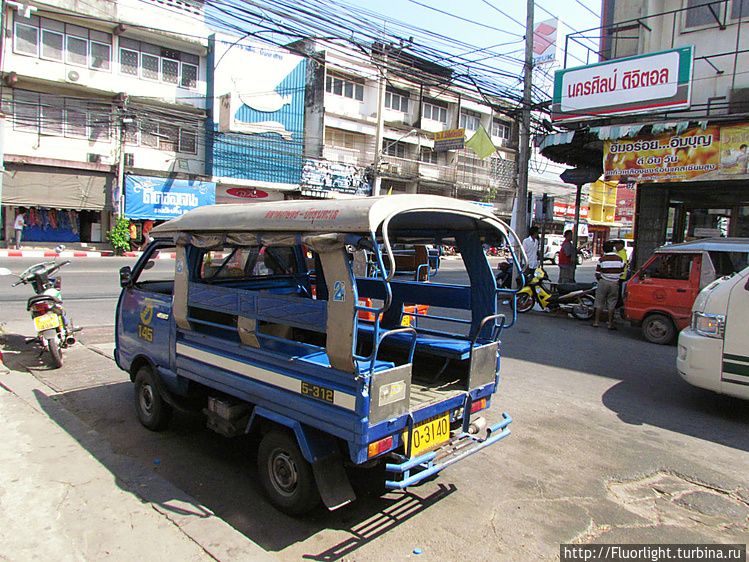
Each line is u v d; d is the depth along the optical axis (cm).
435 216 376
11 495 328
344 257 285
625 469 420
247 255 466
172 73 2231
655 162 1037
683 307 859
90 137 2044
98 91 2038
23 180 1906
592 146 1160
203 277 425
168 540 289
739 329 516
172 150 2252
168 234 429
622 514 353
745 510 363
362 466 313
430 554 300
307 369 314
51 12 1797
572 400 586
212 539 291
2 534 288
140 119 2128
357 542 310
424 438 330
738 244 827
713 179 980
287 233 322
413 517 340
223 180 2341
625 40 1205
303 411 313
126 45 2102
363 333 467
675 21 1128
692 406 576
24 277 619
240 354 364
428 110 3272
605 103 1079
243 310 355
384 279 270
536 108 1278
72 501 326
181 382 425
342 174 2758
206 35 2261
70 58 1981
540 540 319
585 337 943
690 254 865
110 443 432
